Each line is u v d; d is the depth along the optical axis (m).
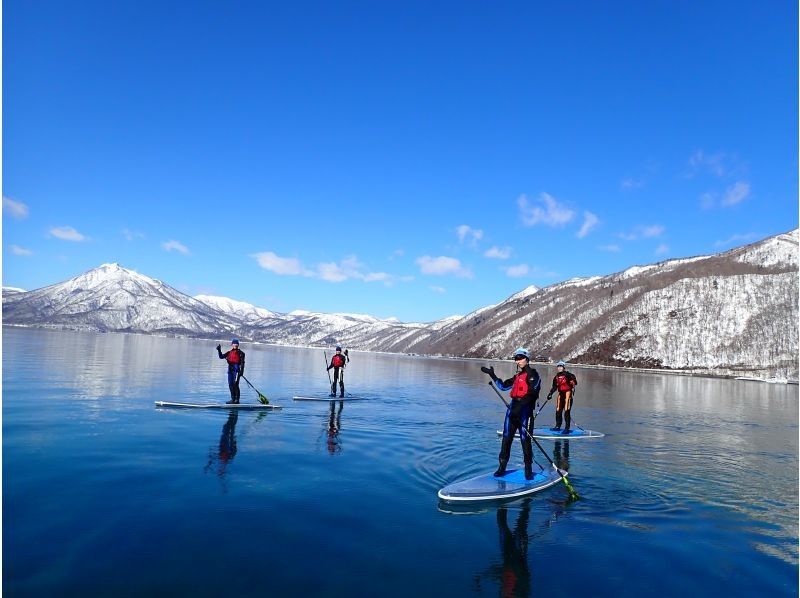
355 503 7.76
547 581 5.50
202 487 8.12
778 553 6.45
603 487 9.33
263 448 11.30
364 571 5.50
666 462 11.59
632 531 7.11
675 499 8.66
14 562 5.28
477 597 5.05
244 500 7.59
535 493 8.87
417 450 11.94
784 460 12.14
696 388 44.28
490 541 6.54
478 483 9.06
